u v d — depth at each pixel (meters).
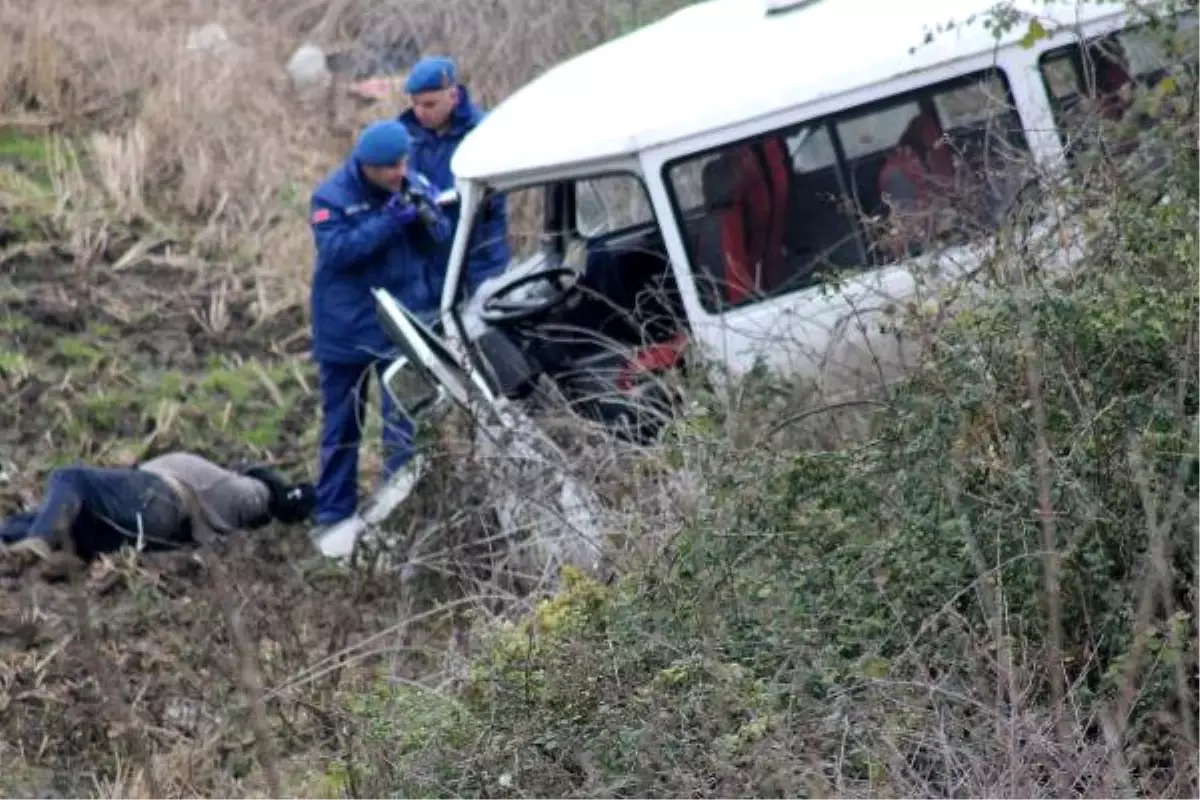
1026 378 18.61
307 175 51.97
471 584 25.42
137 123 52.84
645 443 26.42
